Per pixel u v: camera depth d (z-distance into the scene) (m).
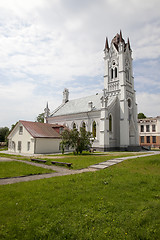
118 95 47.72
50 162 19.09
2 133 85.19
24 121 40.78
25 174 13.16
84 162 19.73
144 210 7.14
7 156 27.77
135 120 50.53
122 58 48.56
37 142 36.25
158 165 17.30
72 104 58.16
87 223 6.12
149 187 10.33
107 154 30.81
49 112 62.16
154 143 67.81
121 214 6.75
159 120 67.19
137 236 5.53
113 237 5.45
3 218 6.22
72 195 8.48
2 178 12.06
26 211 6.77
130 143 49.41
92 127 45.78
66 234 5.48
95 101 50.44
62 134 33.50
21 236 5.33
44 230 5.59
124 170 15.11
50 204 7.36
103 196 8.52
